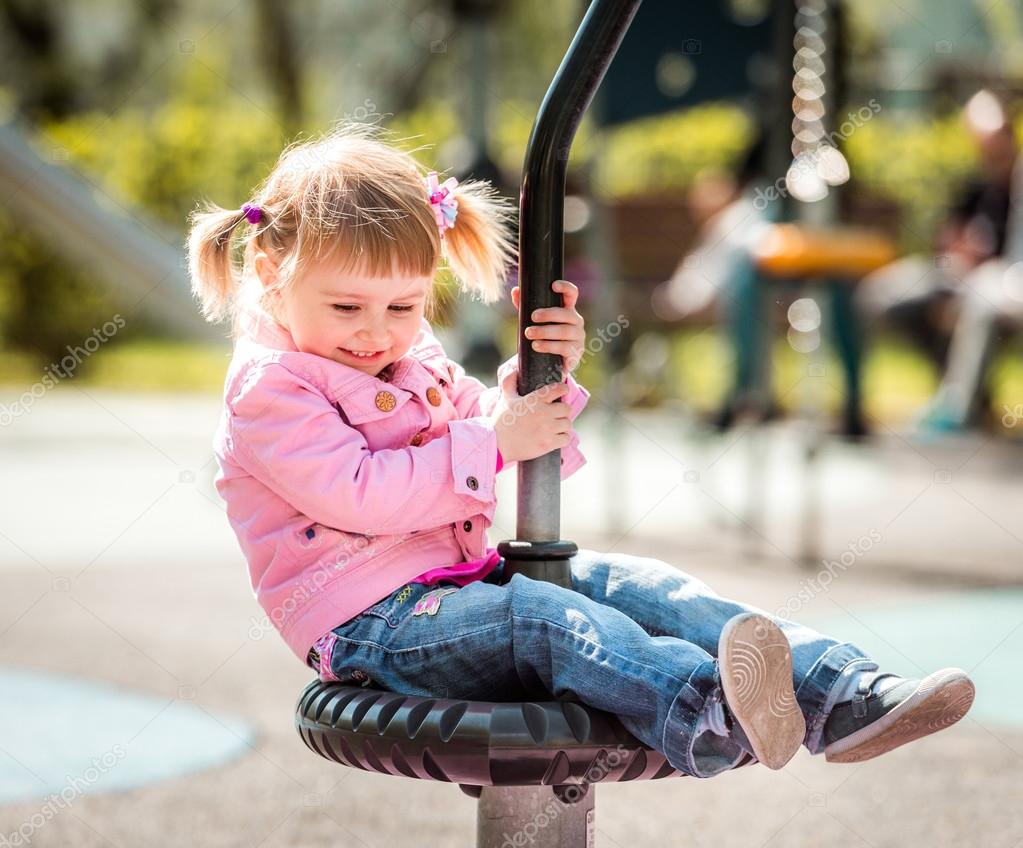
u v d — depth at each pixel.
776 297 8.21
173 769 4.02
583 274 8.34
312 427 2.45
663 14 8.09
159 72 20.09
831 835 3.54
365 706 2.18
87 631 5.59
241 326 2.67
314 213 2.43
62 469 9.98
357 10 20.30
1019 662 4.96
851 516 8.19
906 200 15.48
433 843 3.49
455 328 7.64
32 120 19.80
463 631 2.28
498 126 15.73
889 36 15.42
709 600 2.42
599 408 12.81
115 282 7.57
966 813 3.68
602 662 2.17
